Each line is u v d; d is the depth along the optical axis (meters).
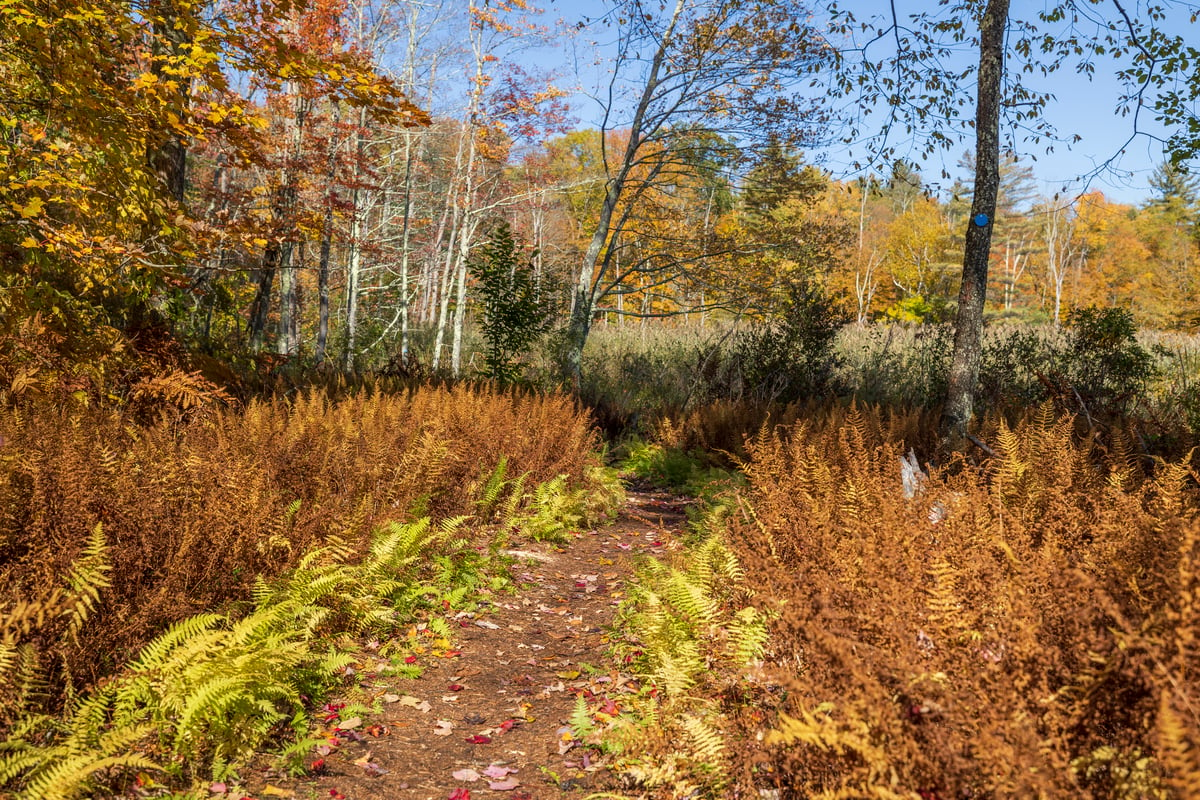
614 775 3.61
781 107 17.00
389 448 6.88
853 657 2.76
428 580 5.87
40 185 6.23
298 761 3.42
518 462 8.57
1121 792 2.32
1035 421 8.05
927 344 17.88
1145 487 4.72
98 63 6.70
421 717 4.17
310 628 4.30
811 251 18.81
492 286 16.50
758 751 2.96
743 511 5.50
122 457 5.09
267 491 5.26
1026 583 3.08
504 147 25.58
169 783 3.18
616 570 7.06
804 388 15.88
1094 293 57.69
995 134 8.34
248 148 7.77
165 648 3.52
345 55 7.01
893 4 9.64
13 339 6.19
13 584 3.61
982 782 2.39
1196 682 2.35
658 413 15.00
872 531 3.84
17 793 2.75
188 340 10.06
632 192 20.25
